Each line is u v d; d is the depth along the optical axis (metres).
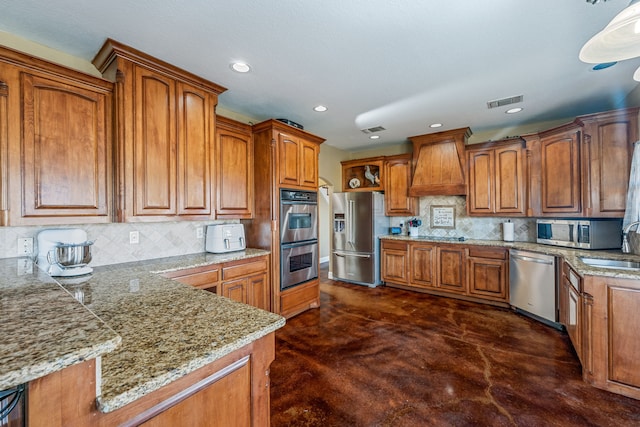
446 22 1.74
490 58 2.17
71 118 1.81
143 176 2.06
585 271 2.01
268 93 2.80
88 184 1.88
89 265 2.16
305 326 3.10
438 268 4.18
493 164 3.89
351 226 4.91
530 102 3.06
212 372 0.91
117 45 1.92
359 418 1.73
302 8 1.62
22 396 0.59
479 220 4.39
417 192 4.45
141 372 0.76
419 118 3.60
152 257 2.52
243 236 3.09
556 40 1.92
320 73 2.39
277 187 3.17
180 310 1.24
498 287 3.69
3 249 1.81
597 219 3.01
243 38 1.90
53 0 1.53
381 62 2.22
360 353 2.51
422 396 1.92
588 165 2.87
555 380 2.08
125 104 1.98
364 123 3.80
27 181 1.66
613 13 1.65
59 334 0.71
